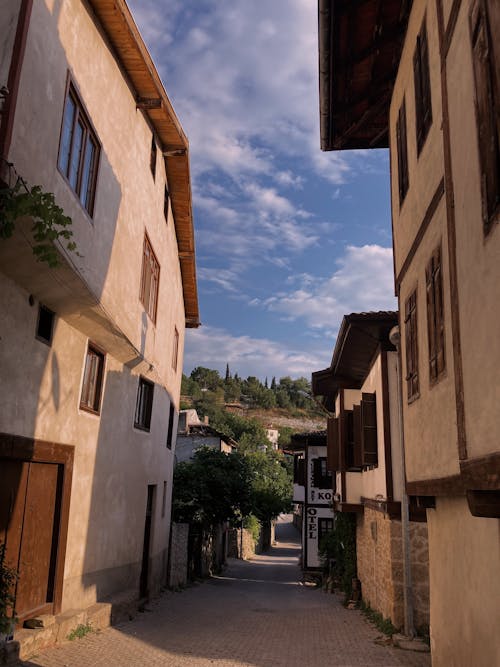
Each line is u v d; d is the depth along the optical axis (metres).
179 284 18.69
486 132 4.23
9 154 6.02
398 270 8.73
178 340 19.69
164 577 18.11
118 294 10.45
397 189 8.95
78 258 8.20
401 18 8.17
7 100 5.97
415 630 10.97
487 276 4.22
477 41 4.46
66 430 9.01
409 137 8.05
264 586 24.03
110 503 11.31
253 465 58.22
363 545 15.97
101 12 8.87
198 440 37.78
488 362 4.22
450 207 5.23
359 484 15.98
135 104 11.34
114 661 7.60
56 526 8.77
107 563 11.19
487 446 4.25
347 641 10.73
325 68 8.95
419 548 11.47
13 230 6.22
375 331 12.40
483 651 5.28
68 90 7.72
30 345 7.68
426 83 7.00
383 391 12.14
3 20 6.21
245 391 167.12
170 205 15.97
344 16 8.06
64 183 7.62
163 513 17.22
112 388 11.31
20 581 7.69
